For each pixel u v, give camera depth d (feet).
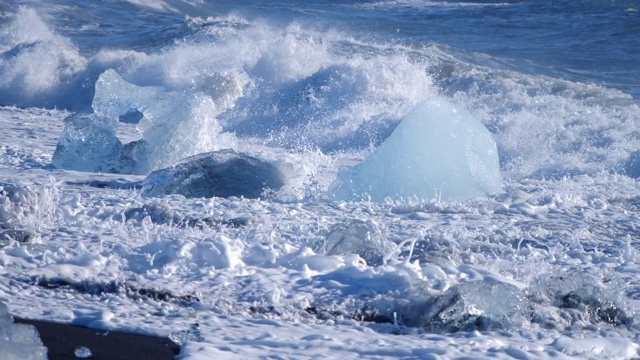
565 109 217.56
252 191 130.93
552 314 66.28
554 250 95.09
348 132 216.54
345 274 73.36
